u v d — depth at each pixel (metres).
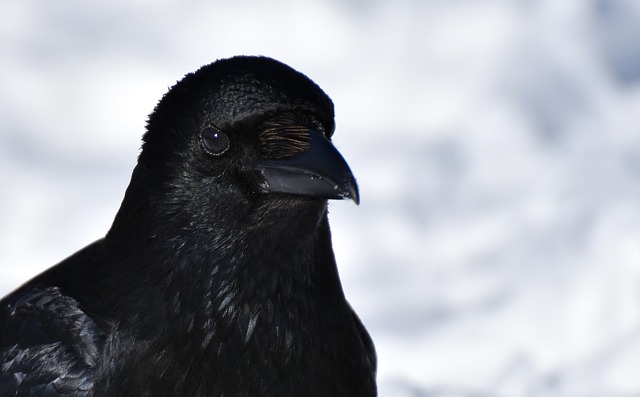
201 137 9.33
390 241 16.44
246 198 9.38
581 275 15.53
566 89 18.44
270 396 9.66
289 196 9.34
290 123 9.30
